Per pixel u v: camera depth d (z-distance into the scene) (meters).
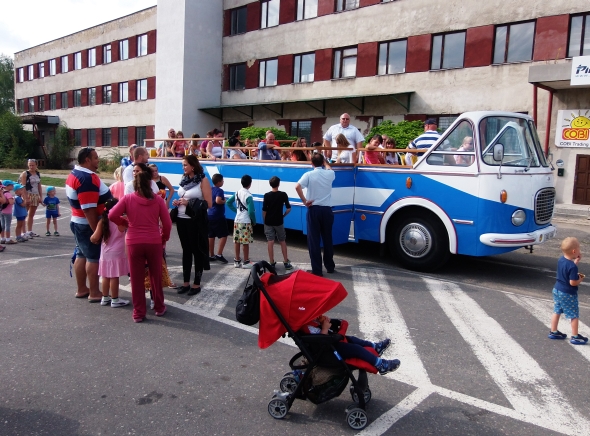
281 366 4.63
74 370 4.48
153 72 35.97
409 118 22.22
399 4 22.31
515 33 19.22
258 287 3.62
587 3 17.38
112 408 3.84
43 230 12.36
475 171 7.70
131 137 38.31
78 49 42.88
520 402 4.01
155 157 13.47
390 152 9.53
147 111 36.78
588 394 4.16
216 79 30.50
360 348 3.68
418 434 3.53
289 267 8.54
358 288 7.37
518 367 4.67
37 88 49.19
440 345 5.18
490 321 5.97
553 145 17.98
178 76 29.20
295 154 10.19
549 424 3.68
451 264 9.20
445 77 21.03
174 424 3.63
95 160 6.20
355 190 9.23
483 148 7.73
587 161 17.34
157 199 5.74
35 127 45.88
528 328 5.76
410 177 8.42
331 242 8.21
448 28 20.81
